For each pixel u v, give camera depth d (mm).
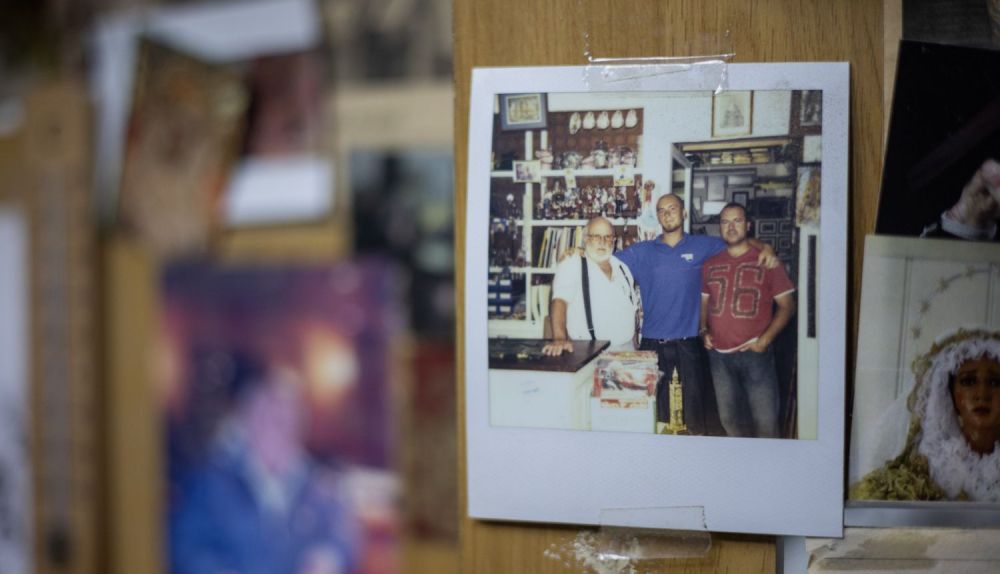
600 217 378
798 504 362
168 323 1058
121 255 1066
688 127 370
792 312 361
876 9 360
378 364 962
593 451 379
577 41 379
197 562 1071
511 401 386
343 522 993
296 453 1013
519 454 386
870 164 362
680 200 370
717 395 367
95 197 1063
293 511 1020
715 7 369
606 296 377
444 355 932
